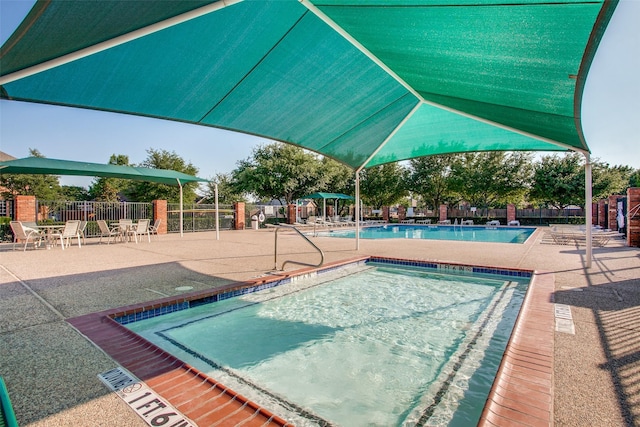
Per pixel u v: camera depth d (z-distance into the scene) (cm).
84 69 316
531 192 2595
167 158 2683
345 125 654
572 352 263
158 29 262
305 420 236
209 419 182
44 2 173
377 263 819
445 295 562
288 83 472
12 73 235
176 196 2652
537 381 217
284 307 503
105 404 196
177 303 443
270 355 345
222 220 1952
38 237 1048
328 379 295
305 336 395
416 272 735
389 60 423
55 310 387
